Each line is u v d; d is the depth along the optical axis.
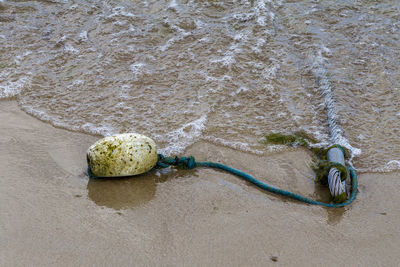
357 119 4.50
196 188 3.99
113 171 3.95
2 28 5.23
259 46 5.10
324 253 3.67
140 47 5.08
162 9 5.52
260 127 4.45
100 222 3.77
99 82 4.75
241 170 4.12
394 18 5.48
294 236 3.74
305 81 4.82
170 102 4.61
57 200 3.86
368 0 5.70
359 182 4.08
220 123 4.46
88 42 5.13
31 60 4.92
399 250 3.69
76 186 3.95
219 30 5.27
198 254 3.63
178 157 4.14
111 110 4.53
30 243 3.64
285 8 5.57
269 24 5.34
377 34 5.28
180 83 4.77
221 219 3.81
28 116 4.46
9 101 4.59
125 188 3.96
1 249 3.61
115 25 5.31
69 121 4.43
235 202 3.91
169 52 5.04
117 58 4.96
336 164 4.02
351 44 5.17
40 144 4.22
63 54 5.00
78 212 3.81
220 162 4.18
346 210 3.90
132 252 3.63
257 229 3.77
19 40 5.11
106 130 4.37
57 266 3.56
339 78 4.82
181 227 3.76
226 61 4.93
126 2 5.61
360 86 4.76
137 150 3.96
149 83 4.76
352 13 5.54
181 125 4.43
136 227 3.75
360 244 3.72
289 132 4.41
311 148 4.30
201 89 4.71
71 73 4.83
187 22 5.34
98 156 3.94
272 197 3.96
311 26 5.34
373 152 4.27
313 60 4.98
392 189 4.03
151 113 4.52
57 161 4.11
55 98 4.62
